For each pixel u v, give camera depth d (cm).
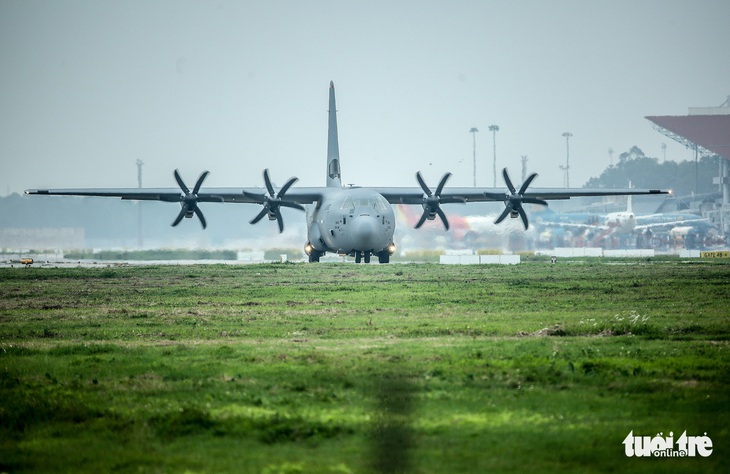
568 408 4847
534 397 5125
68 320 9619
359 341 7669
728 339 7600
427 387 5403
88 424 4628
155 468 3847
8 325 9181
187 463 3912
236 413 4788
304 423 4512
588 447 4088
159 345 7581
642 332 8081
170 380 5794
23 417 4750
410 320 9325
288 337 8031
